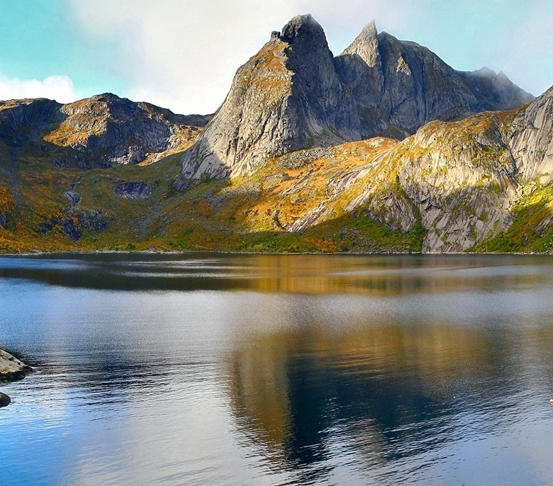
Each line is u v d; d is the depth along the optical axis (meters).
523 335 66.75
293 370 50.69
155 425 37.50
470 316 81.31
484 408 40.44
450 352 57.69
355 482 30.05
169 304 96.62
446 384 46.16
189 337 66.44
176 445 34.38
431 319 78.81
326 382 46.84
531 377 48.22
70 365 52.75
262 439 35.16
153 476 30.73
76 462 32.28
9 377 48.16
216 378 48.12
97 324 75.75
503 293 109.62
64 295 109.81
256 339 64.94
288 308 90.88
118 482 30.14
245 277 149.75
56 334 68.62
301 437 35.50
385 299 101.69
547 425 37.28
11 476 30.77
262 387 45.53
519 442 34.69
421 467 31.69
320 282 134.12
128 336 67.19
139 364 53.06
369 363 53.12
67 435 35.91
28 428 37.00
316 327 72.75
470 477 30.61
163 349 59.78
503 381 47.03
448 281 133.62
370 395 43.34
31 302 99.44
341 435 35.69
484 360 54.19
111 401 42.12
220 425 37.38
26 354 57.56
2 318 81.12
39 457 32.94
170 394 43.81
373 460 32.38
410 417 38.69
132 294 111.69
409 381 47.03
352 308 90.31
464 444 34.41
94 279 144.12
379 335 67.00
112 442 34.84
